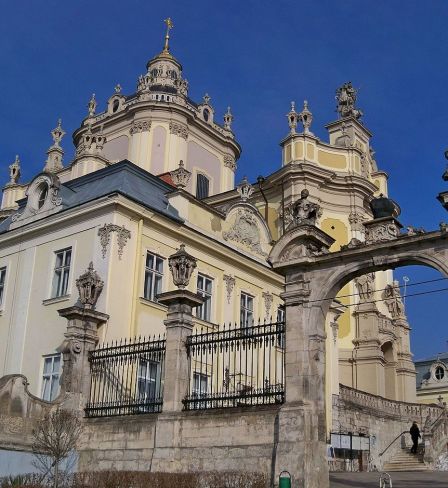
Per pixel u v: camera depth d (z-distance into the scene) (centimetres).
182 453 1700
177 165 4419
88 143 3959
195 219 2848
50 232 2664
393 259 1609
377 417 3281
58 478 1700
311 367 1619
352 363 4125
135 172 2825
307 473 1502
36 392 2414
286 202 4356
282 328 1705
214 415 1688
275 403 1639
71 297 2455
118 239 2441
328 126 4938
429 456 3006
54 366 2414
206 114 4878
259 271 3114
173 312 1862
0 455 1723
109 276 2361
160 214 2608
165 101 4500
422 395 6400
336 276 1667
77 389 1989
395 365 4375
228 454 1630
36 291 2608
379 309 4522
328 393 3088
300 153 4444
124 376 2114
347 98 4947
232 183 4928
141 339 2417
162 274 2612
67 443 1772
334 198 4466
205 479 1538
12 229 2791
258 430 1611
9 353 2588
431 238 1559
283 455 1532
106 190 2669
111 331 2297
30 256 2700
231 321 2912
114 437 1853
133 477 1577
